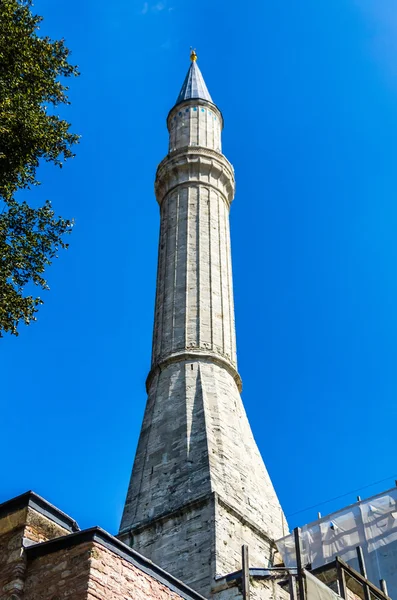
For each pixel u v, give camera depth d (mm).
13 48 18719
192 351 34969
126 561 15242
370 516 26641
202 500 27547
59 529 16250
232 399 33781
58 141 19578
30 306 18062
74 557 14664
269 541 28297
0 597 14719
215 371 34531
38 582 14719
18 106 18453
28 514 15797
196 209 41500
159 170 44531
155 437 32062
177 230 40719
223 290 38531
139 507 29359
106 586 14438
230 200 44562
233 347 36688
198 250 39469
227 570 25312
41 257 18766
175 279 38375
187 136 46500
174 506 28188
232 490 28906
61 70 20094
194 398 32812
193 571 25359
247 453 31875
